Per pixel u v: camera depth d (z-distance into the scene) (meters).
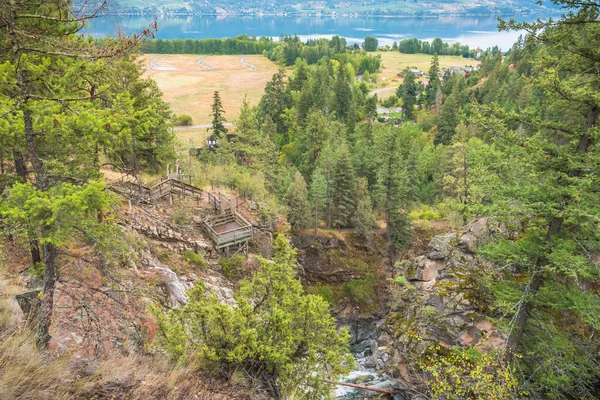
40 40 6.85
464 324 18.02
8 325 8.08
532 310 13.47
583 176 10.98
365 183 44.94
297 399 8.88
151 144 29.45
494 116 12.45
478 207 12.32
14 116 8.01
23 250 13.12
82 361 7.65
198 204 26.67
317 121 57.12
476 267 19.95
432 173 61.50
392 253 44.12
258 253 26.58
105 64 8.76
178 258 21.72
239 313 9.59
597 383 13.32
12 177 10.66
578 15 10.69
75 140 8.28
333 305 39.31
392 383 19.03
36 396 5.95
